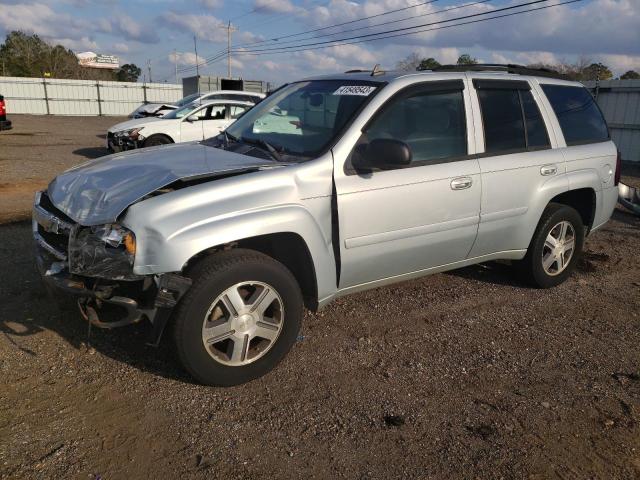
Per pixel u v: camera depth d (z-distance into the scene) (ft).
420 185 12.82
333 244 11.94
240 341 10.82
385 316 14.64
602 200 17.54
